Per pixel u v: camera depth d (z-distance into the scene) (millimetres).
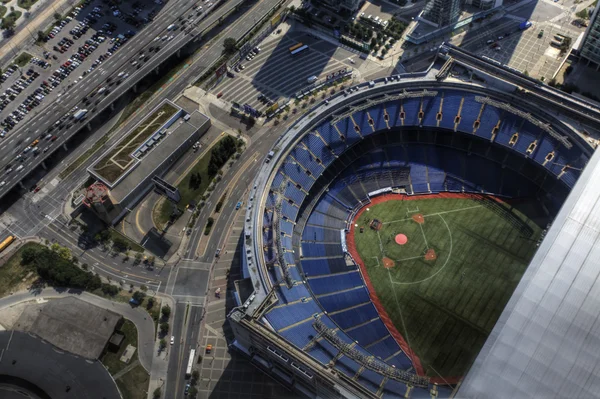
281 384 183250
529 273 173125
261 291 179625
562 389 158750
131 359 188375
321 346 171625
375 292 199375
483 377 163125
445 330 190250
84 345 184875
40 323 188750
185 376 185375
